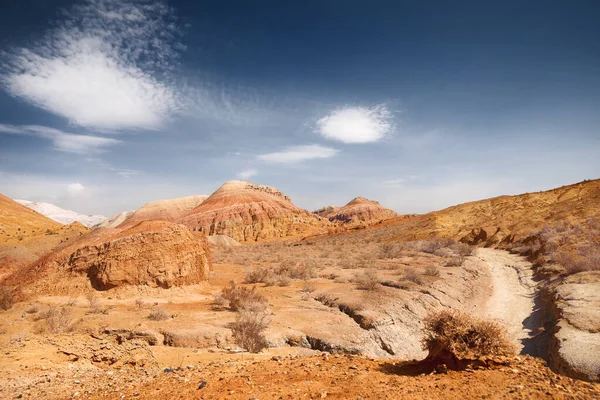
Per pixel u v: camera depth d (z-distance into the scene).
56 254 19.66
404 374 7.14
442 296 21.27
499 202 73.62
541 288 23.77
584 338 11.75
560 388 5.75
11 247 25.67
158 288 18.86
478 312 20.69
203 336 11.79
